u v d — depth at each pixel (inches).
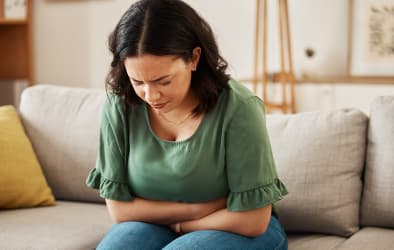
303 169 60.2
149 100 44.1
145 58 42.3
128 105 51.9
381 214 58.8
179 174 48.8
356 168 60.3
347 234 58.9
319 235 60.6
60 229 61.0
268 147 49.0
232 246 46.3
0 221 63.5
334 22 119.2
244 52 127.7
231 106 47.9
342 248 53.4
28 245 56.3
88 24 141.1
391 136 59.4
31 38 139.3
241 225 48.1
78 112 75.3
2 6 135.0
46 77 147.3
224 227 48.6
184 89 45.1
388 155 59.0
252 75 127.5
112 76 49.4
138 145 51.3
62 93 78.3
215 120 48.3
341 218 58.7
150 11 43.3
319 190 59.4
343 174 59.7
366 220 60.1
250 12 125.8
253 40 126.3
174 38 42.7
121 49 43.6
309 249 56.0
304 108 120.6
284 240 52.0
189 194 49.6
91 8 140.2
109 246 47.7
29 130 76.6
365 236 56.2
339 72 119.8
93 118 73.8
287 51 122.8
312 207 59.4
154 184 50.5
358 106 115.6
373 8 113.0
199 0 130.7
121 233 49.3
